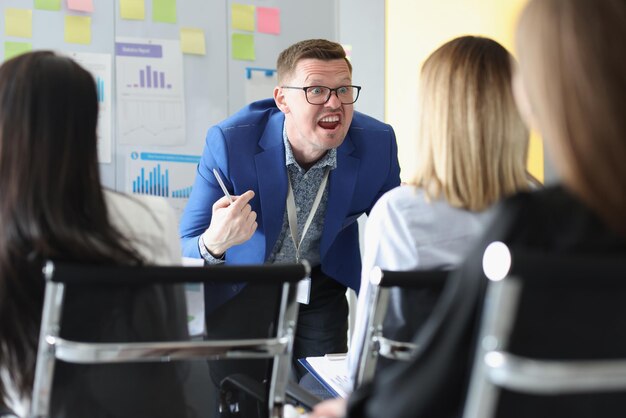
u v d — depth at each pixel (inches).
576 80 33.0
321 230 106.2
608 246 32.5
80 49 143.1
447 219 59.0
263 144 103.7
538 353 31.2
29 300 47.1
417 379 34.6
